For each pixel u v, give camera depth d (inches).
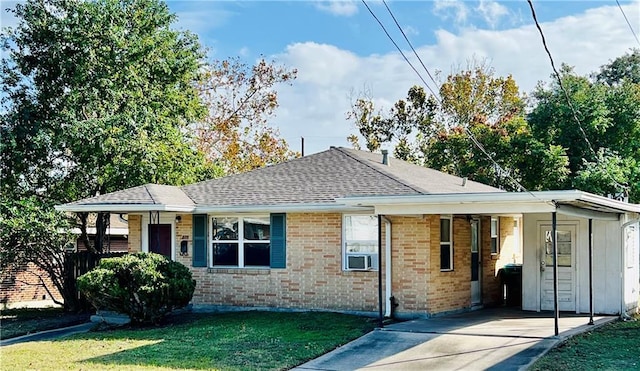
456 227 663.1
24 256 839.1
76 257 836.6
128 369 440.1
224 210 693.3
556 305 490.0
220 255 721.6
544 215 654.5
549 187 1199.6
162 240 748.6
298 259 675.4
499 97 1712.6
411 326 552.1
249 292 697.6
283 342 508.4
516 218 850.1
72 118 855.1
